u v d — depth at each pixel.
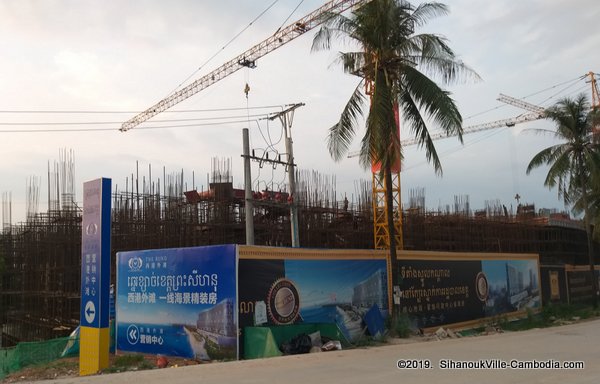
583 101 32.88
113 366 14.84
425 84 19.84
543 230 45.88
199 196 27.53
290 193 22.02
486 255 27.39
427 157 21.11
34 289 28.75
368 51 20.48
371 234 33.00
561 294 33.94
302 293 17.33
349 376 10.45
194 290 16.33
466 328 24.64
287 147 22.09
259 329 15.05
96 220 14.48
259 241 29.20
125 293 18.31
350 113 20.84
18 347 16.59
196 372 11.40
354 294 19.22
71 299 25.55
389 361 12.61
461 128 19.59
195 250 16.48
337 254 18.83
